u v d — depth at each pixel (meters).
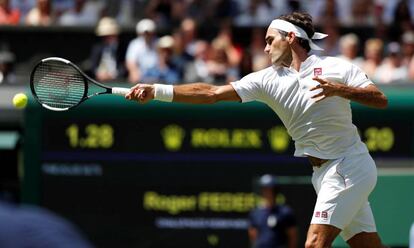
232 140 28.47
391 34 33.53
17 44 33.12
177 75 31.42
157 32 32.78
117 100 28.56
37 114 28.69
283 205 28.38
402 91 28.06
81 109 28.66
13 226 7.81
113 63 32.09
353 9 35.12
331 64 15.67
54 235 7.82
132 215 28.88
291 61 15.81
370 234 16.30
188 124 28.52
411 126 28.02
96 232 28.95
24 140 28.70
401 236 27.28
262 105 28.34
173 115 28.52
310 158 16.09
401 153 28.09
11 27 33.03
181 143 28.59
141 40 31.72
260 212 27.92
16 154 29.94
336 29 33.16
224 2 35.06
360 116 28.09
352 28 33.41
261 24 33.62
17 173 29.91
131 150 28.70
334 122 15.59
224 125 28.44
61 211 28.92
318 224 15.71
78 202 28.89
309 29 15.75
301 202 28.41
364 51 33.25
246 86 15.83
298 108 15.73
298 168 28.42
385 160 28.05
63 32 33.06
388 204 27.31
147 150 28.67
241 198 28.61
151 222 28.88
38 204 28.86
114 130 28.69
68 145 28.78
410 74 31.73
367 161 15.77
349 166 15.62
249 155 28.47
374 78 31.75
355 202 15.66
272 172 28.47
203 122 28.50
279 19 15.85
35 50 33.12
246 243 28.70
